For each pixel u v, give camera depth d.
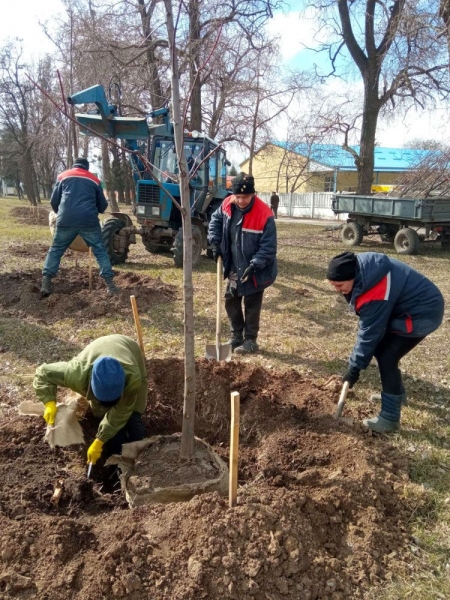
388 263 3.63
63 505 3.00
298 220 31.14
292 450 3.58
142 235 11.95
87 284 8.13
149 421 4.12
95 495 3.12
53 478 3.16
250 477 3.47
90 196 7.20
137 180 11.49
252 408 4.04
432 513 3.06
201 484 3.03
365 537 2.76
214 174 11.47
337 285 3.60
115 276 8.78
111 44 16.28
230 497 2.70
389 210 14.20
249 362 4.94
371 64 19.55
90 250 7.41
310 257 13.11
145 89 17.38
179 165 2.79
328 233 20.02
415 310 3.67
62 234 7.19
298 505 2.83
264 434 3.84
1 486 3.02
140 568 2.40
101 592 2.31
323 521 2.82
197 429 4.18
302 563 2.50
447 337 6.44
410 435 3.92
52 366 3.40
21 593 2.31
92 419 3.80
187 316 3.04
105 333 6.03
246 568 2.41
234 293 5.55
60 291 7.80
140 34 15.59
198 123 17.45
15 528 2.57
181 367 4.48
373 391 4.68
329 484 3.11
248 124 23.17
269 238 5.19
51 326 6.26
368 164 20.52
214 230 5.49
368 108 20.06
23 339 5.75
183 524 2.60
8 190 78.06
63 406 3.54
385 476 3.29
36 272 8.82
